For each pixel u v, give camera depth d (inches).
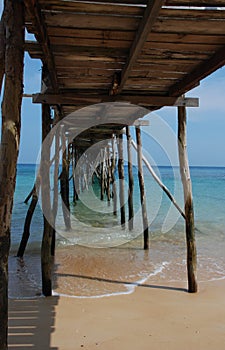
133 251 214.7
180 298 131.3
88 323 106.3
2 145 61.9
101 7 75.0
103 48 99.6
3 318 58.2
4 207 60.1
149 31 80.5
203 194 638.5
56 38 91.9
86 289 142.3
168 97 146.3
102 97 147.3
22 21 65.4
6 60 63.6
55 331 100.3
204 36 91.0
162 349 90.0
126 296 133.6
